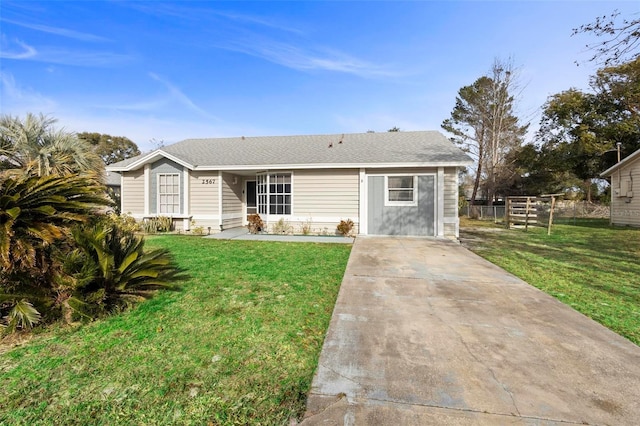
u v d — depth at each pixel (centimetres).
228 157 1251
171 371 252
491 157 2472
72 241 372
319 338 312
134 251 411
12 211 322
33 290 334
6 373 248
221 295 446
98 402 213
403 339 296
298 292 462
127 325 342
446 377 231
